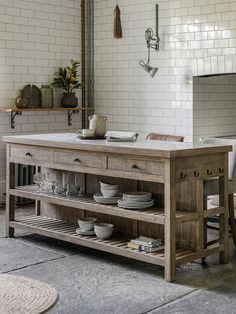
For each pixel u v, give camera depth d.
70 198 5.71
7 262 5.36
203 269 5.20
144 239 5.25
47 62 8.13
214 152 5.13
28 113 7.95
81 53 8.49
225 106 7.85
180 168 4.89
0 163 7.73
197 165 5.03
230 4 7.00
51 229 5.84
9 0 7.68
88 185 5.96
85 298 4.55
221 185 5.30
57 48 8.23
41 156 5.84
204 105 7.59
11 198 6.18
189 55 7.43
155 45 7.71
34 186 6.36
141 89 7.96
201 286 4.80
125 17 8.05
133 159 5.04
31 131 8.01
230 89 7.91
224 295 4.63
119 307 4.40
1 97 7.68
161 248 5.15
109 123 8.39
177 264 4.92
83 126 8.62
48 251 5.71
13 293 4.40
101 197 5.44
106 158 5.24
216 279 4.96
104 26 8.32
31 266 5.26
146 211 5.12
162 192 5.35
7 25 7.68
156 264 4.98
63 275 5.04
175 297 4.58
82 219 5.77
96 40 8.44
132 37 8.00
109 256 5.57
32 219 6.27
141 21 7.88
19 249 5.76
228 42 7.06
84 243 5.47
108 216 5.79
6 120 7.75
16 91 7.82
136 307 4.40
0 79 7.65
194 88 7.45
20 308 4.13
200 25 7.29
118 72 8.22
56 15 8.18
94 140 5.70
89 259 5.48
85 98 8.56
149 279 4.95
